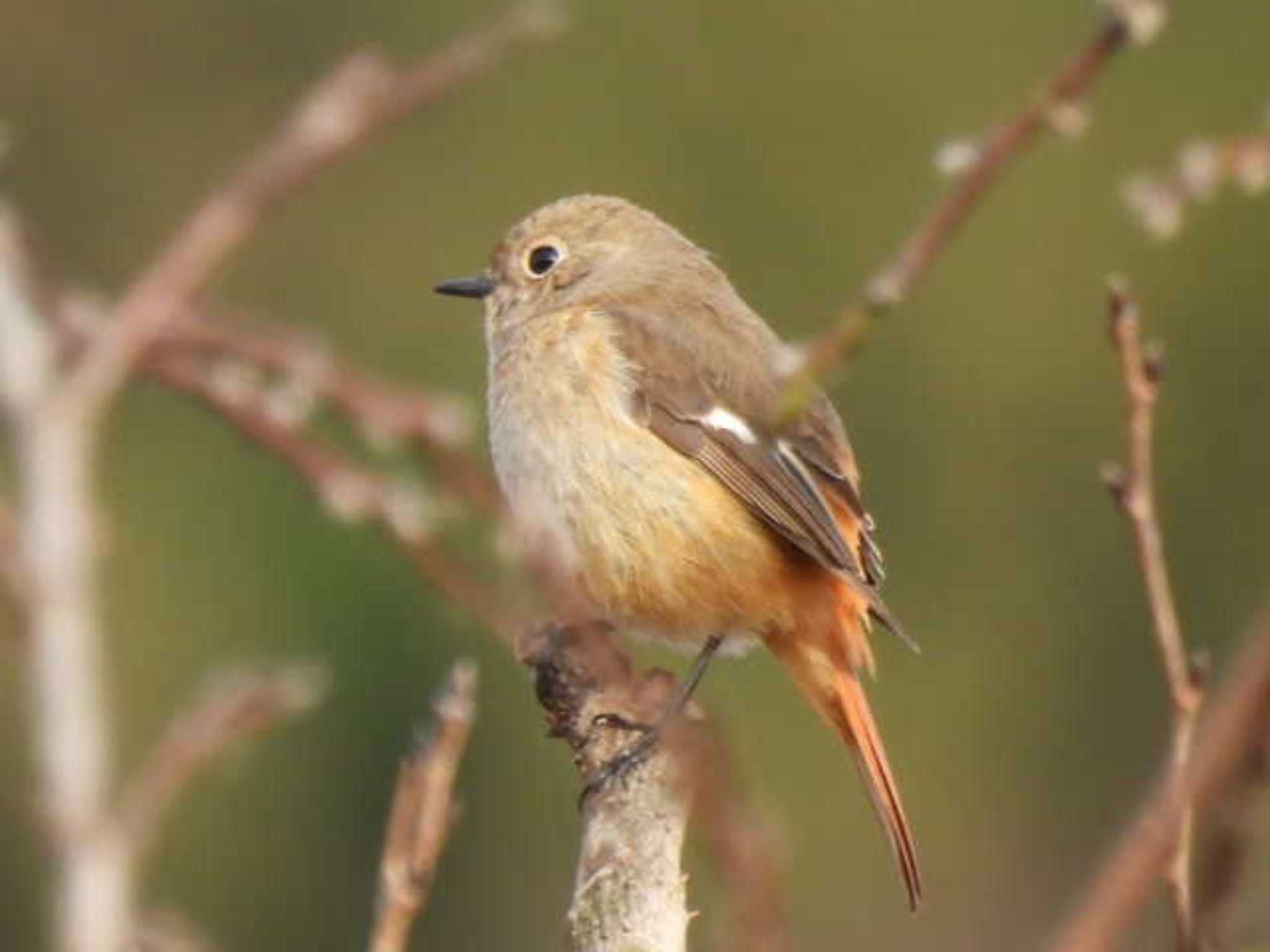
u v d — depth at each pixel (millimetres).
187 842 15781
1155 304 17547
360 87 6191
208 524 16531
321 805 15992
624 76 18172
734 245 18125
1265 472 17516
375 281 17594
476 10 18312
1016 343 17406
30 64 18266
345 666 16125
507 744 15930
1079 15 18000
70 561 5309
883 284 4027
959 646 17250
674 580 7754
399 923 4062
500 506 5242
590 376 7887
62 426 5527
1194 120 17500
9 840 15172
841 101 18109
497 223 17891
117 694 16094
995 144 3908
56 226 18094
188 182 18250
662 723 5559
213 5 18500
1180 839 3402
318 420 9688
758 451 7730
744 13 18203
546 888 15938
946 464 17469
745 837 3412
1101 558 17375
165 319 5664
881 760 7617
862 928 16016
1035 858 16719
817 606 7711
